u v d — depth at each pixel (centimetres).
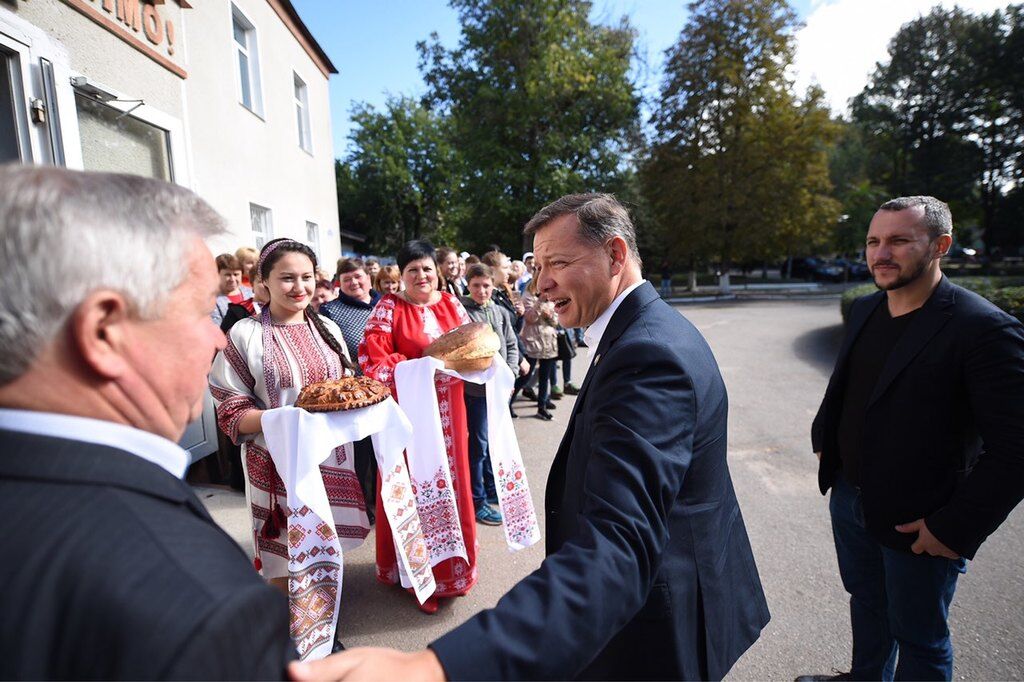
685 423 99
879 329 179
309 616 192
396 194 3538
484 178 1972
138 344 58
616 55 2117
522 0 1853
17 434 52
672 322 114
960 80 3045
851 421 184
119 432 58
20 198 52
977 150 3091
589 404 115
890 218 164
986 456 142
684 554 108
